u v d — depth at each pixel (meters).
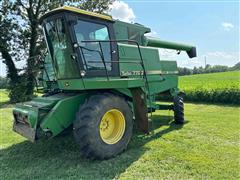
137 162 4.09
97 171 3.79
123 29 5.64
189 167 3.86
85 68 4.38
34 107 4.33
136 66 5.54
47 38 4.96
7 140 5.67
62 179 3.57
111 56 4.90
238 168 3.80
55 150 4.83
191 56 8.40
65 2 17.08
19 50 16.52
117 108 4.42
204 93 12.05
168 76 7.02
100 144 4.06
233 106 10.52
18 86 15.38
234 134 5.69
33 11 16.42
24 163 4.23
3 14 16.02
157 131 6.05
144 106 4.91
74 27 4.33
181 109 6.74
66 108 4.23
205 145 4.90
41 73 6.59
